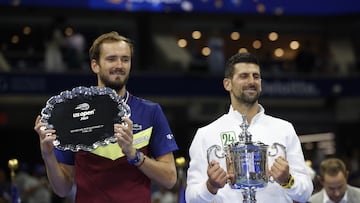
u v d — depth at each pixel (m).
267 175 12.54
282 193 13.59
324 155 42.91
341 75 48.72
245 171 12.38
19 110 48.03
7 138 49.12
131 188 12.91
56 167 12.75
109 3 47.16
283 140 13.74
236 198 13.54
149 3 47.72
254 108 13.88
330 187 17.78
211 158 13.59
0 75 42.75
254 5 49.97
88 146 12.31
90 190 12.93
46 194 35.22
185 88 46.28
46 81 43.34
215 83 46.88
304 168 13.64
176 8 48.03
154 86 45.78
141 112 13.30
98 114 12.41
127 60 13.00
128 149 12.09
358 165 42.34
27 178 35.25
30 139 49.34
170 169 13.05
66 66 46.56
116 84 12.91
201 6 48.66
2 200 25.75
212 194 12.95
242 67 13.65
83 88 12.52
